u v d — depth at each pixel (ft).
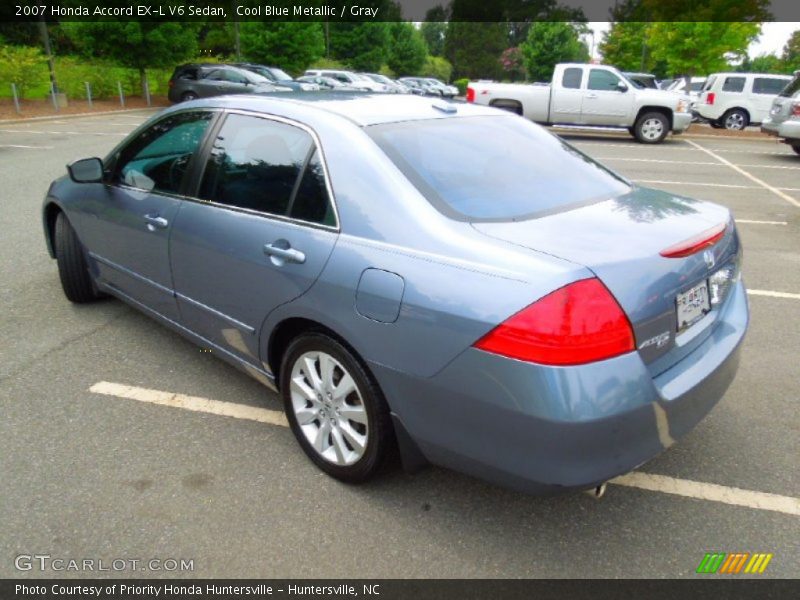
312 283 8.43
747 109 64.28
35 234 21.94
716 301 8.63
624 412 6.70
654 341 7.20
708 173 37.81
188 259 10.75
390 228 7.91
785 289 17.39
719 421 10.85
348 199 8.41
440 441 7.55
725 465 9.68
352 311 7.97
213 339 10.97
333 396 8.85
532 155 10.03
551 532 8.32
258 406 11.23
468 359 6.96
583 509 8.74
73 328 14.30
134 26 79.51
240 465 9.59
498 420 6.92
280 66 116.47
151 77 95.45
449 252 7.34
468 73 252.83
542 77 174.19
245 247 9.51
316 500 8.86
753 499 8.95
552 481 6.81
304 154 9.18
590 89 54.60
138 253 12.18
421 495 8.96
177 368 12.53
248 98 10.71
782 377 12.37
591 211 8.55
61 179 15.14
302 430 9.53
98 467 9.51
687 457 9.88
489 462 7.19
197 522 8.43
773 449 10.07
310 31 115.55
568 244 7.29
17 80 72.23
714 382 8.07
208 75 74.64
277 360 9.93
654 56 72.28
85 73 83.97
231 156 10.33
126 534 8.21
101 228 13.23
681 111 53.11
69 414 10.91
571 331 6.50
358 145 8.68
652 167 40.16
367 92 11.44
